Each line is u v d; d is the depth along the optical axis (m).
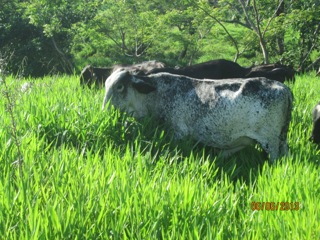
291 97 6.71
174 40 19.83
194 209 5.02
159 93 7.05
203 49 23.47
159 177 5.74
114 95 7.11
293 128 7.86
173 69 8.59
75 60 24.89
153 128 7.11
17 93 8.13
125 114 7.07
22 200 4.94
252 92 6.56
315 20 18.55
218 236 4.57
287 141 7.16
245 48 18.08
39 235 4.37
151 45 22.50
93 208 4.87
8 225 4.65
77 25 19.80
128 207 4.87
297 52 19.17
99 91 9.22
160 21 19.48
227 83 6.76
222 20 17.69
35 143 6.32
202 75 8.66
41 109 7.36
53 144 6.88
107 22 19.81
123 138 6.93
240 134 6.62
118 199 5.09
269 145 6.61
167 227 4.83
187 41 19.83
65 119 7.16
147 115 7.16
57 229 4.50
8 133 6.51
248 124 6.58
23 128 6.93
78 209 4.76
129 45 23.80
